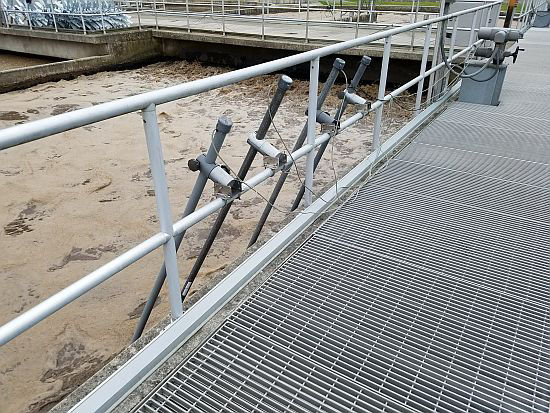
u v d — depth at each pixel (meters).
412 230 2.50
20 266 3.58
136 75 11.59
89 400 1.43
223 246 3.83
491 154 3.57
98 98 9.25
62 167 5.45
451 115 4.58
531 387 1.55
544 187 3.03
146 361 1.57
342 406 1.48
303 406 1.49
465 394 1.52
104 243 3.91
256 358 1.66
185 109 7.91
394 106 7.78
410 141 3.85
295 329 1.79
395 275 2.13
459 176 3.19
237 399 1.51
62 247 3.85
